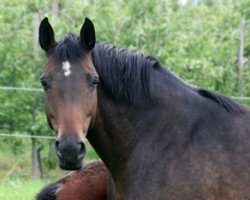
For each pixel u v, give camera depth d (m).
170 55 19.08
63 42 7.16
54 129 7.05
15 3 19.84
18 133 18.88
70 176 9.12
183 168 7.19
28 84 18.86
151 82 7.48
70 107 6.85
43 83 7.08
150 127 7.44
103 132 7.48
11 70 18.94
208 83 19.09
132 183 7.39
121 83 7.41
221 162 7.17
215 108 7.45
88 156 17.41
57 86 6.94
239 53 19.98
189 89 7.61
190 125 7.36
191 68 18.91
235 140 7.26
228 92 19.73
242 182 7.12
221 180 7.12
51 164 19.20
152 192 7.22
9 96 18.69
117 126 7.46
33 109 18.77
